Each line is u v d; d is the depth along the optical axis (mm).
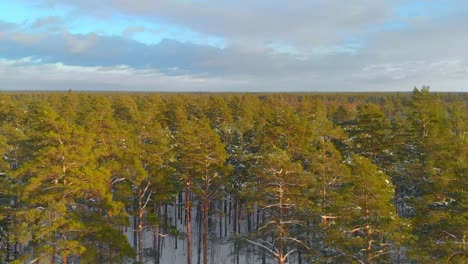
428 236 20016
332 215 22984
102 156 27625
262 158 25031
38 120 25969
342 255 21438
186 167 29578
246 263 38188
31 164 21797
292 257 35000
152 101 69125
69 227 21141
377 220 19938
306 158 29969
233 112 63812
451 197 20703
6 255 28312
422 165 26094
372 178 19906
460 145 26609
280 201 24453
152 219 27875
